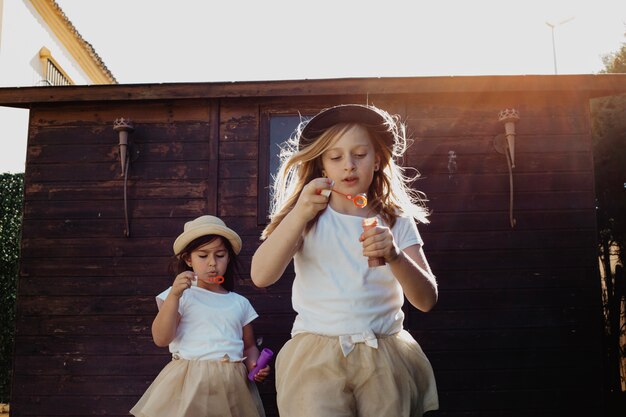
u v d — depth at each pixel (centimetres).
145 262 500
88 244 504
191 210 505
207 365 346
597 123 750
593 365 485
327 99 512
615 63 869
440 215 499
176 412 336
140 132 515
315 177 232
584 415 479
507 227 498
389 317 211
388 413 197
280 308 489
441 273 493
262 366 358
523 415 479
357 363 199
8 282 798
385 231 188
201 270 375
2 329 782
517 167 505
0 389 773
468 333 488
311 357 200
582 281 493
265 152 507
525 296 491
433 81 496
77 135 518
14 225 809
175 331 354
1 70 934
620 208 732
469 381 482
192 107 517
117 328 493
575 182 504
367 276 207
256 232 499
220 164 509
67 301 498
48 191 512
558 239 497
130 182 510
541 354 486
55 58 1173
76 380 488
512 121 496
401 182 255
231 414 341
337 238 211
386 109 511
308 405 194
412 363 212
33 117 521
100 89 503
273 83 496
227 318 366
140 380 486
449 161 504
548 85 497
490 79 496
